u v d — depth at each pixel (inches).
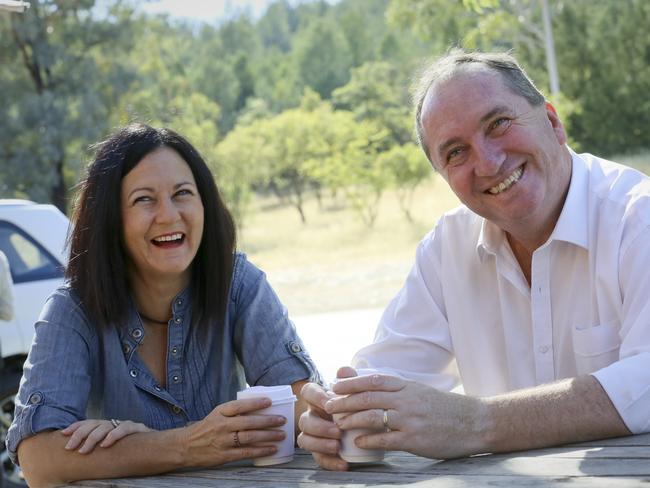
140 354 100.7
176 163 97.7
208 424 85.4
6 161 1222.3
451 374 109.3
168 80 1583.4
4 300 202.7
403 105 1979.6
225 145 1455.5
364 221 1154.7
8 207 239.3
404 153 1124.5
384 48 2780.5
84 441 89.1
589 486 58.5
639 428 75.1
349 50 3157.0
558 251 93.7
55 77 1263.5
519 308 99.3
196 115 1702.8
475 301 103.0
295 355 104.6
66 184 1278.3
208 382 102.4
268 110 2842.0
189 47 3432.6
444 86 90.9
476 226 102.2
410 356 106.6
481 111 89.0
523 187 90.4
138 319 99.1
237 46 3737.7
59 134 1206.3
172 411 100.5
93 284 96.8
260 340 104.4
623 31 1332.4
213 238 100.9
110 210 96.5
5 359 224.1
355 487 68.9
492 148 89.6
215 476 82.2
